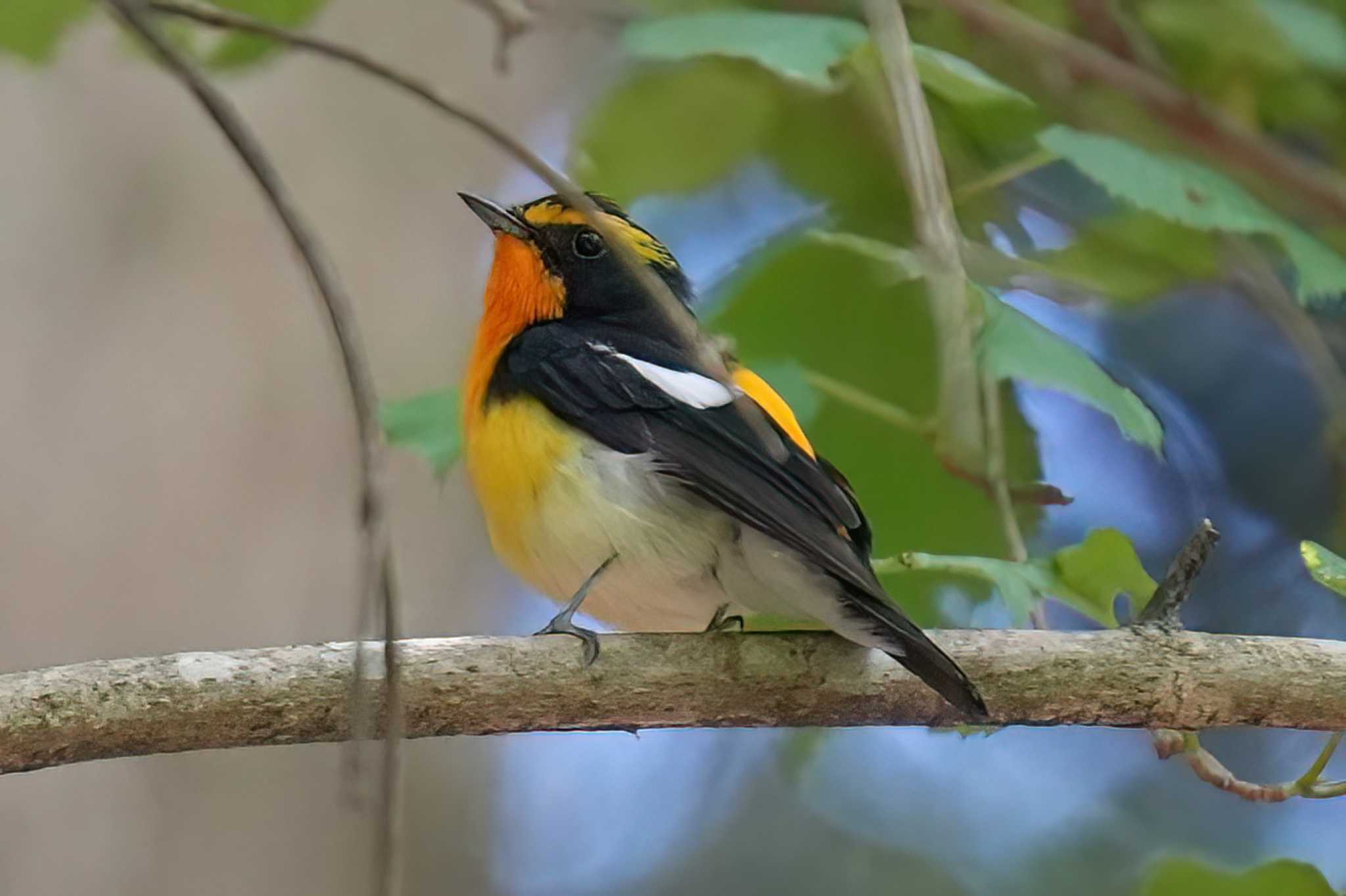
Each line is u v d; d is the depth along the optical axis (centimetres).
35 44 952
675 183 1200
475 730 661
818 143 1169
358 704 488
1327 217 1115
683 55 788
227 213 1126
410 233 1194
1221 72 1148
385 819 468
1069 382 788
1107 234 1079
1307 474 1362
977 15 1049
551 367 780
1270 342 1390
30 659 1056
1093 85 1168
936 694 697
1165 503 1366
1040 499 962
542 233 855
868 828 1370
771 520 711
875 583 674
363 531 478
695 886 1370
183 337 1107
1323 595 1341
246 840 1132
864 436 997
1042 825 1351
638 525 750
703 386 765
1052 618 1314
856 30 822
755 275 976
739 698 684
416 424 856
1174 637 698
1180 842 1333
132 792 1109
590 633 675
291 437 1124
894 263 901
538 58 1252
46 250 1088
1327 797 725
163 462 1096
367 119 1195
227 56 977
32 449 1074
